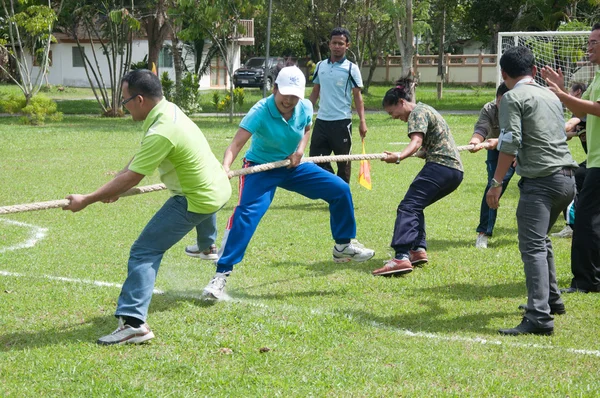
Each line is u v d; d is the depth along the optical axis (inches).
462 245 296.2
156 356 174.2
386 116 1028.5
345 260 245.9
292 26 1572.3
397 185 447.5
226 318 200.5
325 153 370.6
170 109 186.1
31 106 900.0
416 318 206.5
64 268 253.0
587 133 231.9
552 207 200.2
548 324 192.5
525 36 753.6
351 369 166.1
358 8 1440.7
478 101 1309.1
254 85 1710.1
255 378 160.6
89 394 152.6
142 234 188.2
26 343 183.0
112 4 1096.8
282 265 262.4
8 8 1098.1
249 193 224.4
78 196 179.0
